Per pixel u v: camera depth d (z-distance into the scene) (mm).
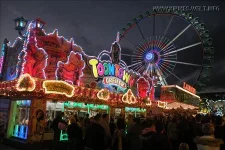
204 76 29344
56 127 11539
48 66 13094
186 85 33094
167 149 5184
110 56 18203
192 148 7875
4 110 15578
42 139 12383
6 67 14961
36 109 12297
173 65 29922
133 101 19375
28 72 12070
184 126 8281
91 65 15859
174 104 27125
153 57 30078
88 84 15508
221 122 6488
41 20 12867
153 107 22172
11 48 14711
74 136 9281
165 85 28719
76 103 16469
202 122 7812
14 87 12031
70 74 14242
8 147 12555
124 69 19016
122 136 6109
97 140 5918
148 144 5379
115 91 17953
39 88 12102
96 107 17516
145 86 21922
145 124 7020
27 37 12422
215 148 4770
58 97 13273
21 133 12836
